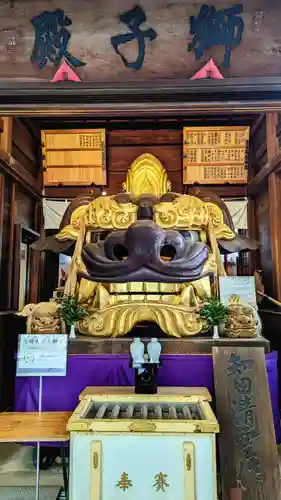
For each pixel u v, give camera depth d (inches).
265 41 86.8
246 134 235.3
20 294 214.8
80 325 135.2
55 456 121.6
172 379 119.7
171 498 75.7
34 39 88.2
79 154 240.7
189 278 137.3
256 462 94.4
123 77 87.0
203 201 167.9
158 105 90.3
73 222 165.9
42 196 247.6
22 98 88.6
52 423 90.5
